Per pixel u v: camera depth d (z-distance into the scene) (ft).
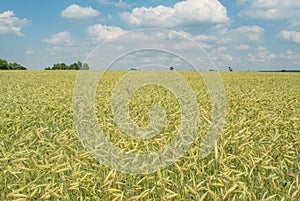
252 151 14.75
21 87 51.55
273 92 45.98
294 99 35.60
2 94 40.96
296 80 76.48
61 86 53.88
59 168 12.69
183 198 10.71
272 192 11.55
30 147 16.29
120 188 11.63
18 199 10.38
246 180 12.41
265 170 13.24
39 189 11.05
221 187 11.10
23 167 11.93
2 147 14.99
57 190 10.88
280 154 14.69
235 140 15.65
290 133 18.98
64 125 22.63
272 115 23.15
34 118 23.44
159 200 11.03
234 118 23.77
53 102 30.37
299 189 10.80
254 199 10.69
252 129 19.76
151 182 12.42
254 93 42.73
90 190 11.20
